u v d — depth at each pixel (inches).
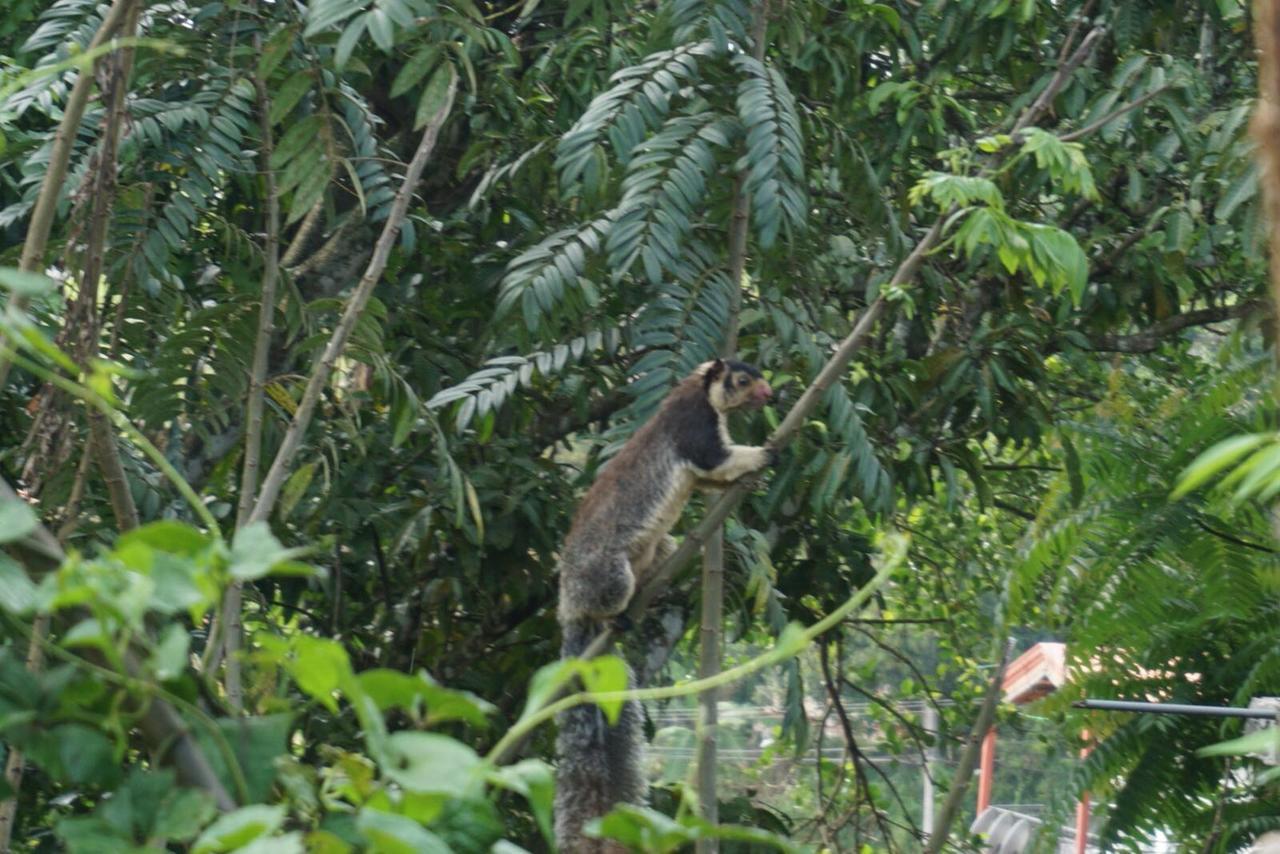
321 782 143.9
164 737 117.1
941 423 522.9
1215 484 447.2
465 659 551.8
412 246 422.6
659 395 353.1
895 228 431.8
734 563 496.7
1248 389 452.8
